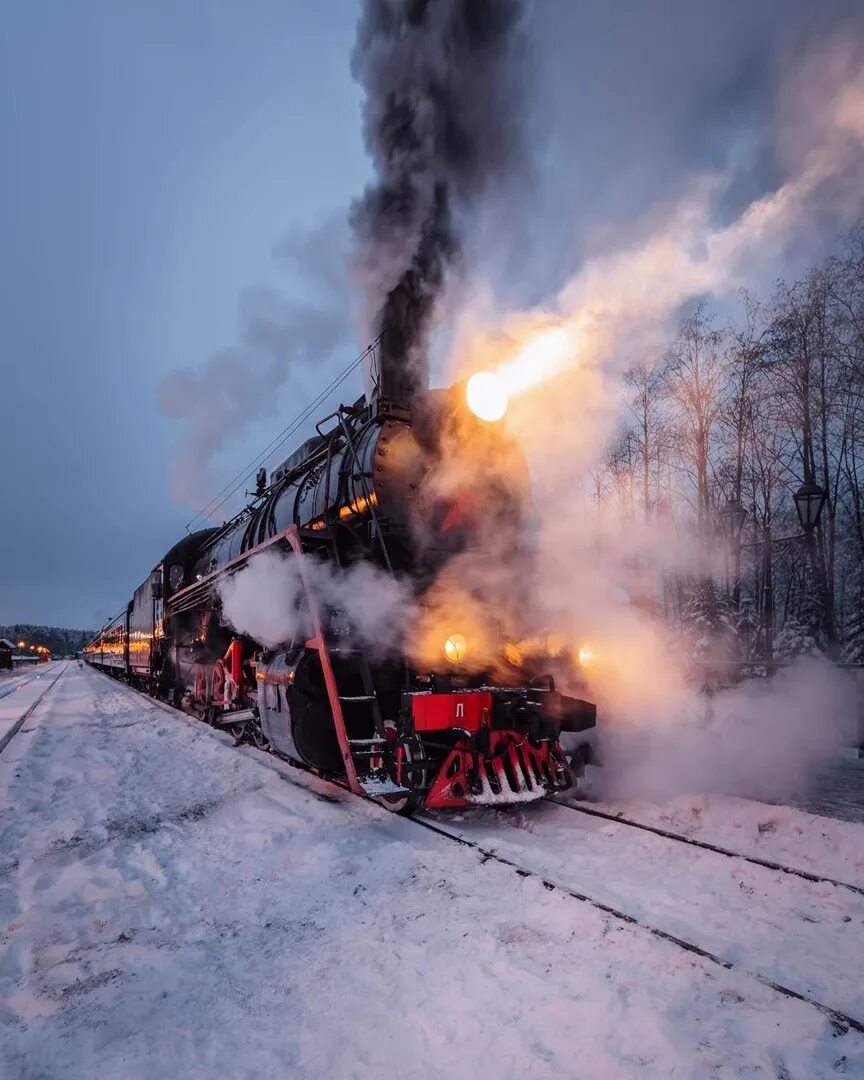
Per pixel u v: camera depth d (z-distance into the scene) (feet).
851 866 14.92
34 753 33.94
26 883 15.34
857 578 59.16
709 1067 8.36
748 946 11.47
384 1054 8.75
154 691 63.52
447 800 18.11
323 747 20.74
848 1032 9.04
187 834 18.93
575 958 10.96
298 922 12.86
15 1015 10.05
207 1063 8.73
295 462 30.37
